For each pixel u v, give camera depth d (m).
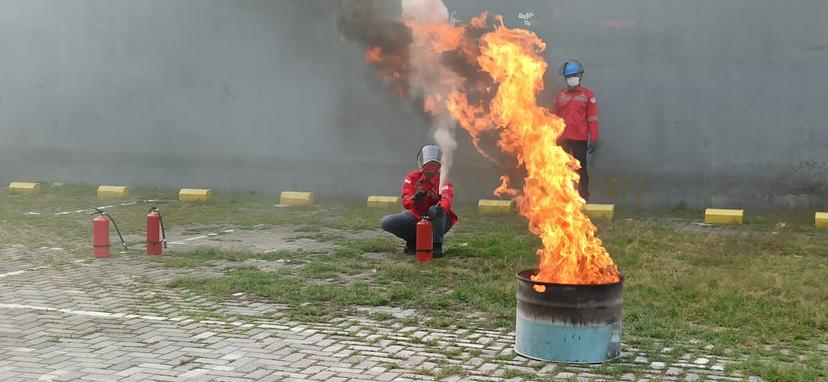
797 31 14.92
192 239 12.59
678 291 8.70
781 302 8.28
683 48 15.56
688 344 6.98
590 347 6.42
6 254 11.23
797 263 10.35
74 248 11.70
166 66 19.05
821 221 13.56
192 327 7.52
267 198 17.62
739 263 10.27
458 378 6.12
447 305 8.31
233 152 18.77
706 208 15.55
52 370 6.29
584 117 14.90
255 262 10.67
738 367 6.34
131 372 6.25
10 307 8.23
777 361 6.51
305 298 8.59
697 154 15.61
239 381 6.05
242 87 18.56
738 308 8.05
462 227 13.57
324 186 18.08
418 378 6.13
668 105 15.71
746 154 15.33
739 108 15.32
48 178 19.92
